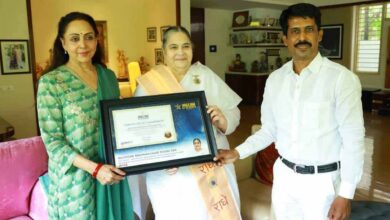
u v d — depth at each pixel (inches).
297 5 60.1
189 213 69.7
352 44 342.6
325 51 362.0
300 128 61.6
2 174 81.0
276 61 362.3
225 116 72.1
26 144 85.6
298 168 62.9
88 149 62.7
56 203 63.6
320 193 61.6
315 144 60.5
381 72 327.3
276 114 66.5
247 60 357.1
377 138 218.5
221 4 316.8
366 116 291.9
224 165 72.6
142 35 285.6
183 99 65.5
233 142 213.5
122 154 60.4
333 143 60.2
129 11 277.7
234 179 74.1
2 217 82.0
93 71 66.9
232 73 362.9
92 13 259.3
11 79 181.2
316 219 62.9
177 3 239.0
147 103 63.6
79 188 62.4
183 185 69.5
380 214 86.7
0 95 178.9
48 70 65.2
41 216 81.3
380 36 323.3
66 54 65.7
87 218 63.9
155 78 71.6
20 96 185.2
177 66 70.1
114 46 273.9
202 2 303.1
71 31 61.5
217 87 73.9
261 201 93.8
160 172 69.9
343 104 57.5
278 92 65.6
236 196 73.9
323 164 60.9
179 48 68.8
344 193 58.5
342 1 305.0
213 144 64.8
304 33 59.3
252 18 343.0
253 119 279.9
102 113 61.1
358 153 57.3
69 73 63.1
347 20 341.1
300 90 61.5
